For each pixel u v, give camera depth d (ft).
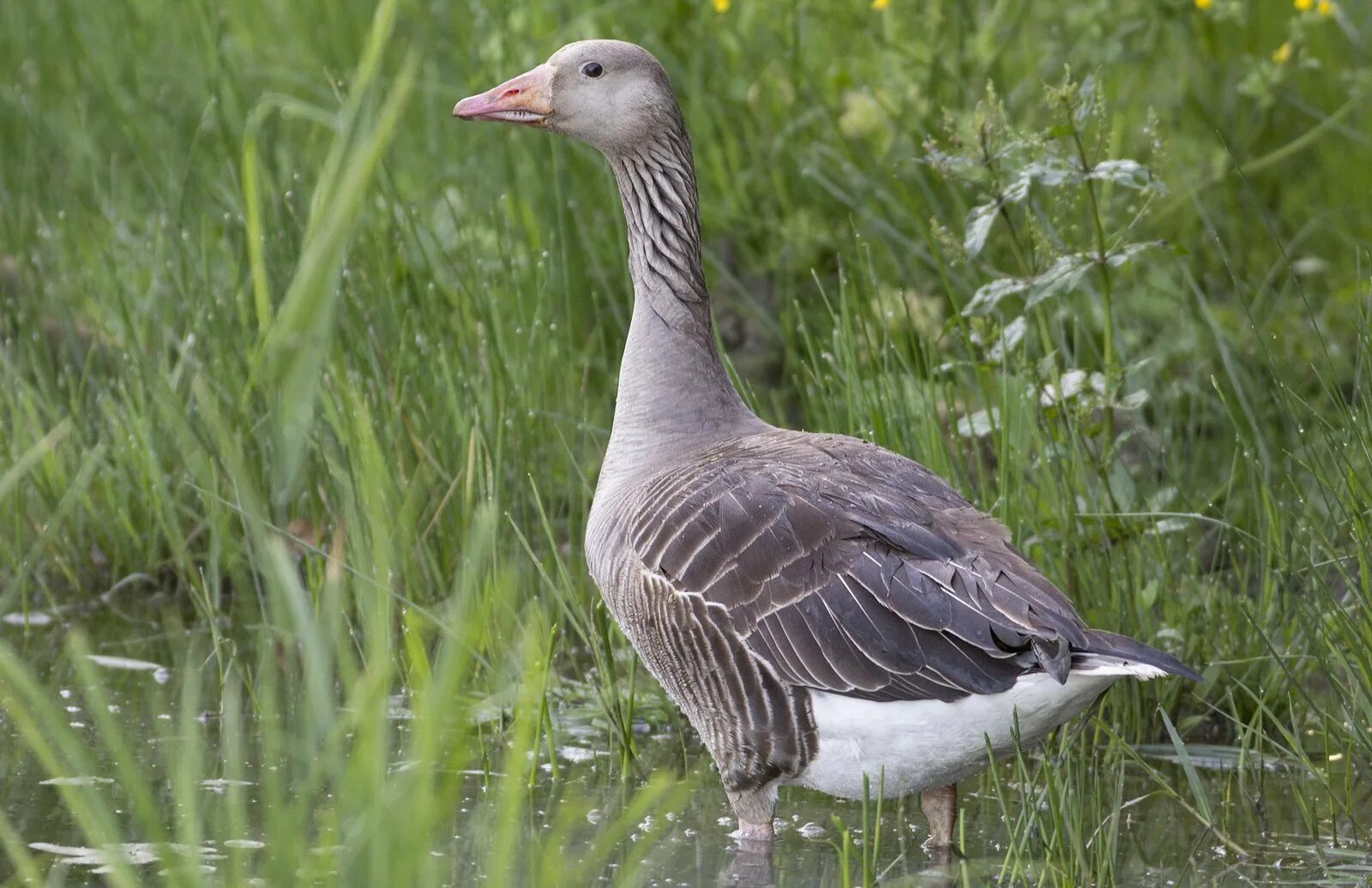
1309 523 35.04
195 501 43.91
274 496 41.73
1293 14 53.98
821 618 27.35
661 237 33.06
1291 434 43.27
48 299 49.39
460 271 48.26
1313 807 29.91
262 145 52.47
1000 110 37.24
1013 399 37.86
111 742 20.27
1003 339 35.70
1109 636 25.77
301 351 18.74
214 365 42.73
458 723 32.17
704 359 32.65
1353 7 56.13
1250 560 38.65
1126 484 37.65
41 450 22.79
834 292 50.16
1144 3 53.42
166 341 45.80
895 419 36.27
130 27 64.54
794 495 28.35
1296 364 47.47
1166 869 28.25
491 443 41.24
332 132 54.70
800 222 50.90
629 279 51.19
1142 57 52.08
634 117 33.06
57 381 46.93
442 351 41.60
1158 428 45.24
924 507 28.55
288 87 61.26
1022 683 26.14
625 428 32.50
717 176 53.62
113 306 47.85
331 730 20.59
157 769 31.99
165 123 58.23
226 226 48.01
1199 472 44.39
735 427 32.40
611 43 33.68
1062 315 40.73
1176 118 53.72
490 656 35.42
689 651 28.63
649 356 32.55
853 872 28.25
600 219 52.29
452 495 41.14
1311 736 35.06
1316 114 50.06
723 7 51.67
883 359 38.24
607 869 28.07
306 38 63.67
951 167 36.83
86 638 40.47
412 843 19.11
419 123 57.93
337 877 19.84
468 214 49.70
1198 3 47.73
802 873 28.02
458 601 20.68
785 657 27.61
